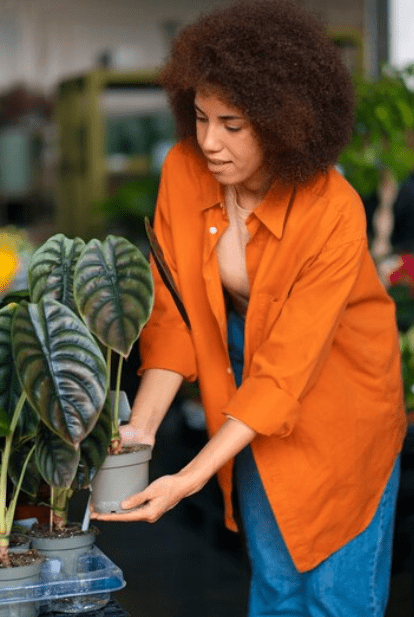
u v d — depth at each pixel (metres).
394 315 2.84
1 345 2.28
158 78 2.61
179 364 2.76
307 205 2.54
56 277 2.35
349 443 2.71
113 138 7.65
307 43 2.39
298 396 2.50
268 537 2.86
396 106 4.76
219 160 2.44
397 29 7.67
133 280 2.24
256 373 2.51
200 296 2.73
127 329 2.22
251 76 2.31
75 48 7.78
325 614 2.79
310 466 2.70
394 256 5.18
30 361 2.09
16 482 2.38
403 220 5.77
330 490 2.71
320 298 2.53
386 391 2.78
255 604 2.93
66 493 2.39
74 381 2.10
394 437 2.84
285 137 2.37
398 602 4.18
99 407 2.09
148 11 7.77
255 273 2.63
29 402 2.14
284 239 2.55
